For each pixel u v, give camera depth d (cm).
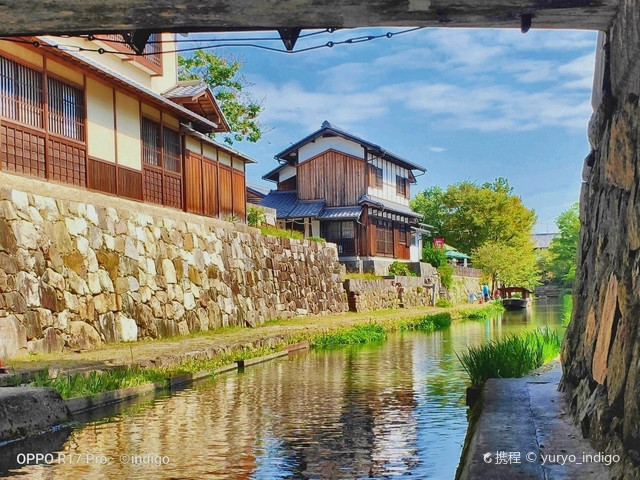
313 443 815
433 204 8075
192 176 2475
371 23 675
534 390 855
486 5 625
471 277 6544
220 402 1121
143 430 898
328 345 2250
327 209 4653
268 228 3406
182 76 3734
